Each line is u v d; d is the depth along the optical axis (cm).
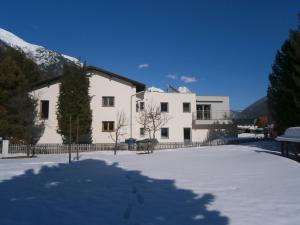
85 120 3191
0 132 2873
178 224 621
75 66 3303
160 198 844
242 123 4328
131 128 3581
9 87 3059
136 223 630
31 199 859
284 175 1098
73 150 3016
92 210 738
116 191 956
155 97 3816
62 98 3189
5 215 704
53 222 650
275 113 2505
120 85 3600
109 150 3142
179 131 3862
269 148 2347
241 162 1512
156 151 2814
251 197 813
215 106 4250
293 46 2123
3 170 1438
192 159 1767
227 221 630
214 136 4047
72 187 1033
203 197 835
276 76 2494
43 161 1952
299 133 1603
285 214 660
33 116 3044
